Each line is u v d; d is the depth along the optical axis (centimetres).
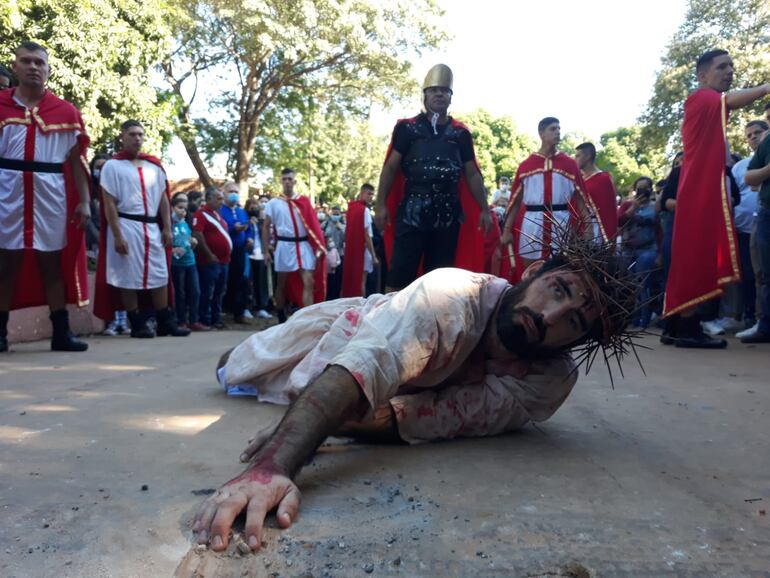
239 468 201
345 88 2180
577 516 168
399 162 506
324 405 180
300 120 2281
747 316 700
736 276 492
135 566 138
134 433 241
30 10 1027
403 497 179
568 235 228
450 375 236
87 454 213
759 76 2125
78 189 504
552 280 218
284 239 842
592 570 140
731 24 2278
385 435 230
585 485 192
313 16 1762
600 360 463
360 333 204
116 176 614
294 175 851
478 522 163
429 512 169
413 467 206
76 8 1060
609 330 219
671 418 282
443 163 491
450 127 502
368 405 193
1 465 201
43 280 503
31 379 361
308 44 1808
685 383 370
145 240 630
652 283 745
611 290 219
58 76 1048
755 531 161
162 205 653
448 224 497
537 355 235
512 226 650
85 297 515
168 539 150
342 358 190
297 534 154
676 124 2406
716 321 742
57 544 146
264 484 160
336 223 1225
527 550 148
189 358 466
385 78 2072
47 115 486
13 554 141
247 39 1803
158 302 657
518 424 247
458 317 213
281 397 293
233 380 301
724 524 165
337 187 3528
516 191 642
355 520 163
